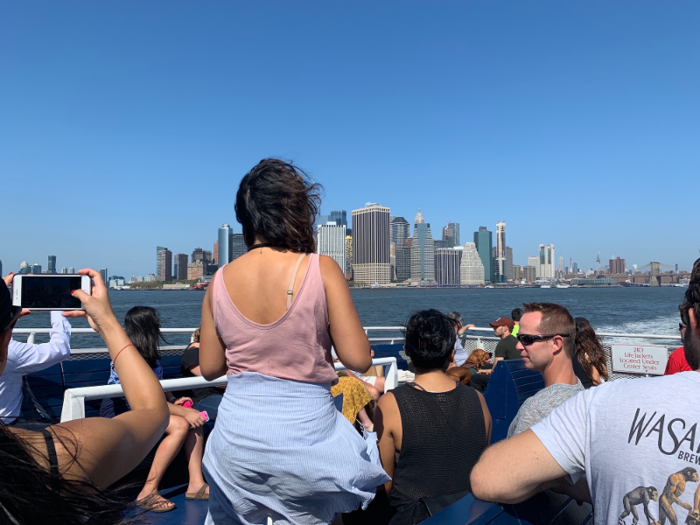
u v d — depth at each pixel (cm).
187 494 321
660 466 117
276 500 171
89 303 141
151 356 362
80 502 88
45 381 384
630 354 700
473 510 170
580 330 407
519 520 169
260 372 170
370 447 207
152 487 301
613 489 124
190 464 328
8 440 84
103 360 419
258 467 165
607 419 129
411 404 254
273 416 167
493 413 354
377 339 876
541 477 138
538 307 277
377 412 262
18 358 285
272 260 172
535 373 380
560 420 139
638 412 125
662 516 114
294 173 184
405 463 254
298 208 178
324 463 166
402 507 248
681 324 138
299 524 174
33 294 144
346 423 188
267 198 175
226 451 171
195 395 402
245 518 177
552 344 270
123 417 118
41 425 104
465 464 256
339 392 362
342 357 176
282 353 168
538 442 139
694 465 113
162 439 309
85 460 97
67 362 400
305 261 171
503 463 141
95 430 104
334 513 179
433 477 251
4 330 101
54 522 82
